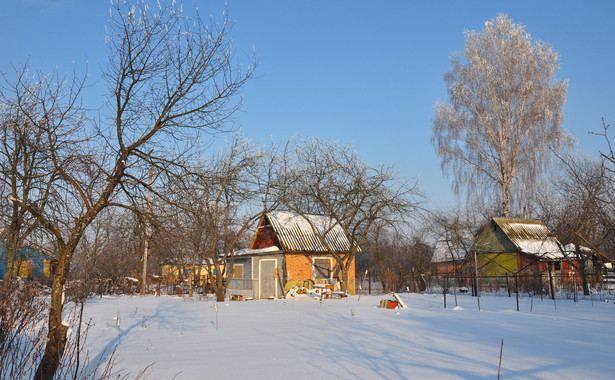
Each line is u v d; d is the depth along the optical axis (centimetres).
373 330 1425
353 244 3139
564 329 1445
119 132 983
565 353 1039
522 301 2622
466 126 4047
